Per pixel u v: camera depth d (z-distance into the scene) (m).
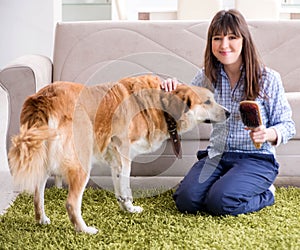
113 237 1.90
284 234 1.91
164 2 7.16
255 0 4.73
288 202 2.31
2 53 5.26
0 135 3.90
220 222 2.04
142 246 1.82
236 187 2.11
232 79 2.26
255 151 2.27
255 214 2.14
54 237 1.89
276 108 2.22
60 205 2.28
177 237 1.89
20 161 1.82
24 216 2.15
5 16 5.19
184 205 2.18
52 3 5.17
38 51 5.25
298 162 2.53
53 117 1.86
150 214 2.17
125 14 5.68
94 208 2.24
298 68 2.94
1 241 1.87
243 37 2.15
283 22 2.99
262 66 2.25
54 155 1.86
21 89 2.50
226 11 2.19
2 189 2.62
